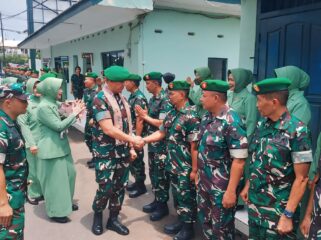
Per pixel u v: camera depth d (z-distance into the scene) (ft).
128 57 28.71
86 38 39.83
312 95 12.34
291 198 6.76
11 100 7.63
